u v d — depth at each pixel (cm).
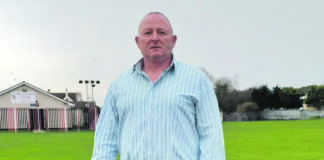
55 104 3170
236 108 6247
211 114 213
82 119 3031
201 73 221
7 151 1206
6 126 2897
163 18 220
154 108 208
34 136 2039
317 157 1009
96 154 226
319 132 2128
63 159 991
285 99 6612
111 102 230
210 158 205
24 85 3066
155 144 204
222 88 5916
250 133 2086
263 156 1035
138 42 235
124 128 217
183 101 206
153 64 222
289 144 1387
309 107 7038
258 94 6538
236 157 1017
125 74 230
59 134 2261
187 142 207
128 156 212
